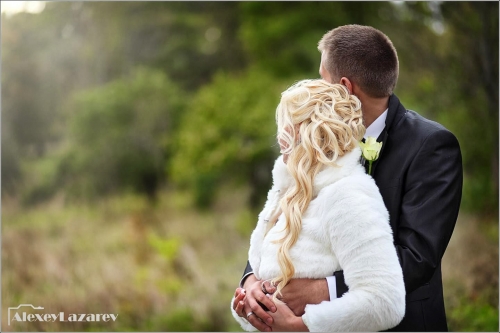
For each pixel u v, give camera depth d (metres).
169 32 20.47
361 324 1.68
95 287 6.55
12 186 16.25
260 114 12.39
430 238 1.81
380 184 1.96
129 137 17.47
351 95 1.95
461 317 5.01
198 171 13.22
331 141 1.84
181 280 7.12
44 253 8.12
